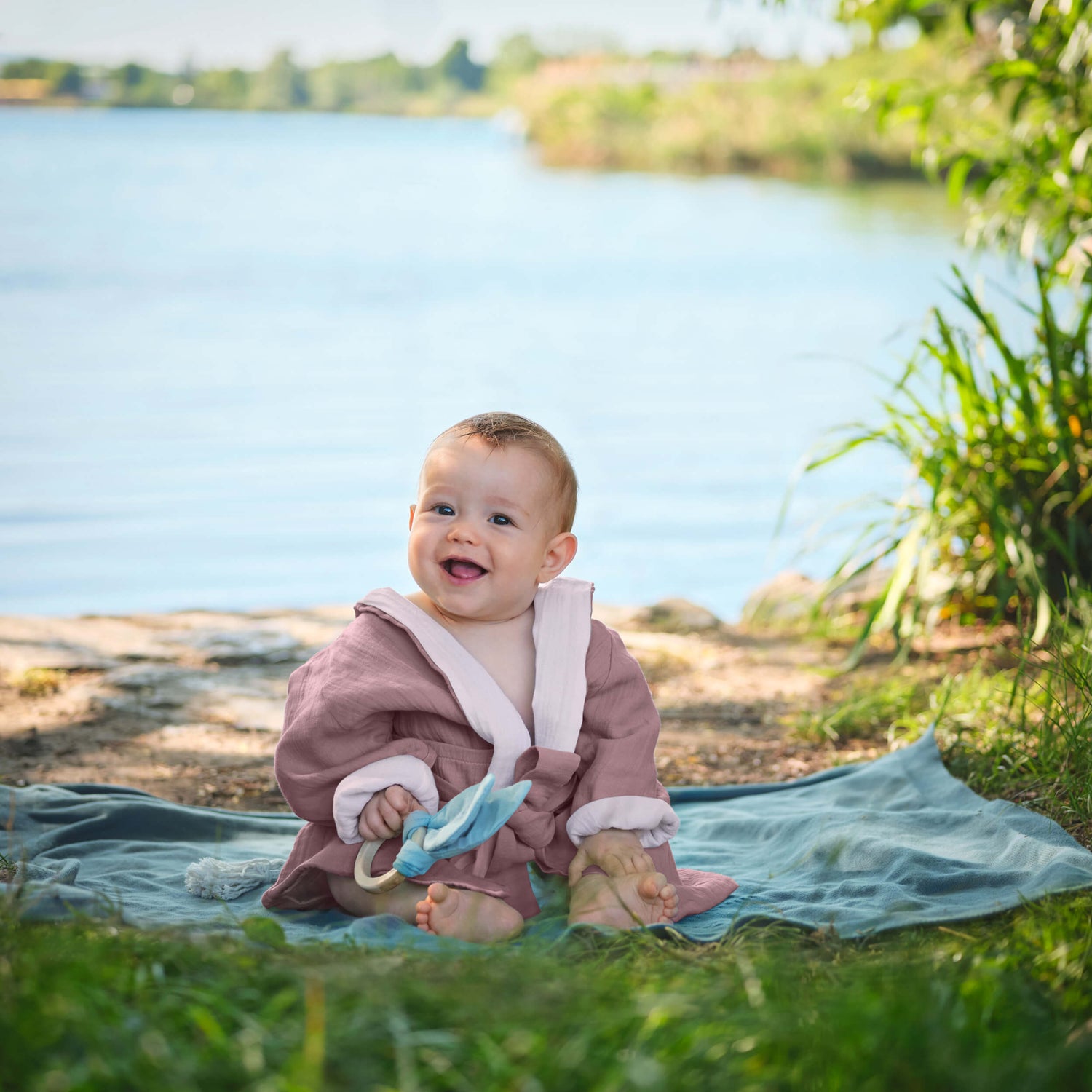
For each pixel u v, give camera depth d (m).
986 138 4.88
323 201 20.94
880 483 7.08
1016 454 4.28
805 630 4.68
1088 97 4.45
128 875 2.44
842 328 11.67
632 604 5.27
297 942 1.93
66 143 29.17
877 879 2.39
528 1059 1.25
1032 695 3.36
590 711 2.28
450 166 28.80
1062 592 4.19
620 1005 1.41
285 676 4.09
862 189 25.69
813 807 2.94
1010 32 4.57
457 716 2.19
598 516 6.49
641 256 16.28
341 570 5.57
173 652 4.27
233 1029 1.34
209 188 21.81
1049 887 2.20
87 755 3.37
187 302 12.25
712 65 33.56
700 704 3.89
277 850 2.69
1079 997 1.58
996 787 2.97
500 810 2.04
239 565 5.59
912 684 3.83
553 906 2.20
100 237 15.71
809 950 2.03
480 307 12.83
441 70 48.97
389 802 2.13
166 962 1.53
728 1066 1.26
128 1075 1.19
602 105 31.33
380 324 11.69
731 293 13.71
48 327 10.70
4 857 2.29
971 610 4.45
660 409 8.72
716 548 6.03
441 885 2.03
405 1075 1.19
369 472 6.98
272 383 9.06
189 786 3.20
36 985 1.33
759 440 7.95
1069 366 4.31
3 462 6.95
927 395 9.08
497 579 2.20
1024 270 4.95
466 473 2.20
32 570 5.43
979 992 1.49
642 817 2.19
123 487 6.60
